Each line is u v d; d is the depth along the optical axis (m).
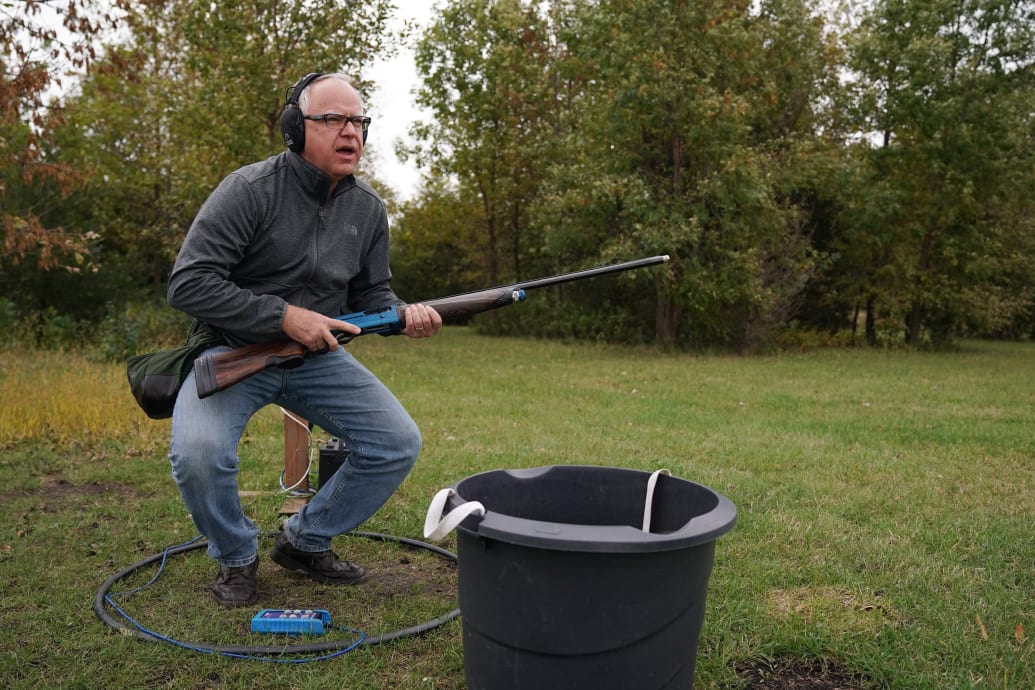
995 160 16.95
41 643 2.56
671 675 1.83
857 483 4.86
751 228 15.91
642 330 18.78
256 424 6.52
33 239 8.48
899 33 17.06
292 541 3.11
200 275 2.65
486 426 6.84
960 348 18.47
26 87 7.80
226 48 13.65
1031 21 16.52
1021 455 5.80
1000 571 3.35
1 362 9.27
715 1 15.07
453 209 25.19
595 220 16.78
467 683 1.98
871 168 17.91
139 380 2.81
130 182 16.47
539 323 20.72
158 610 2.85
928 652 2.56
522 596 1.76
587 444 5.99
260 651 2.49
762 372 12.39
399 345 17.92
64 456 5.30
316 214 2.87
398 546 3.61
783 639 2.62
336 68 14.15
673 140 16.02
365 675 2.40
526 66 20.44
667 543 1.67
